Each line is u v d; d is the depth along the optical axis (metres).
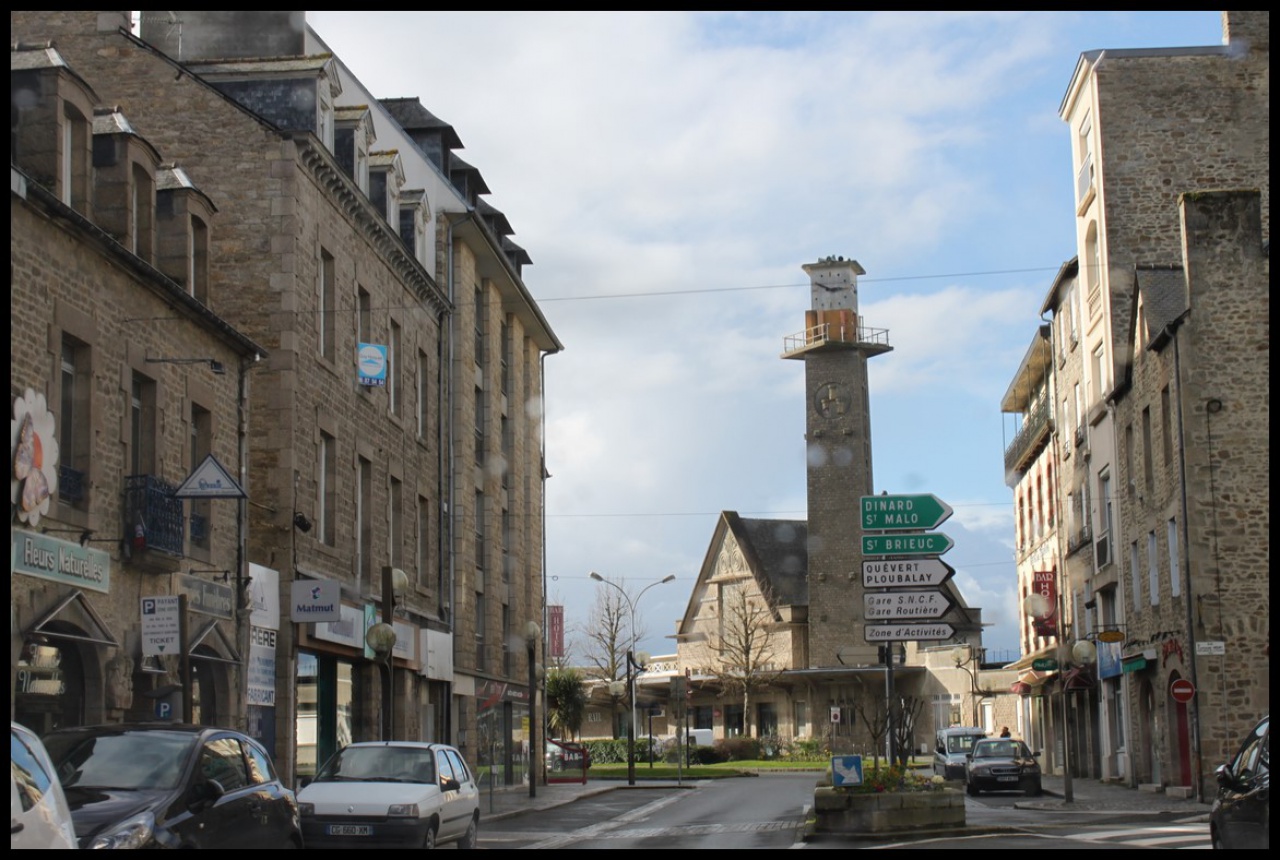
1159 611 32.88
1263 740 11.95
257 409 25.02
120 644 18.62
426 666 32.84
